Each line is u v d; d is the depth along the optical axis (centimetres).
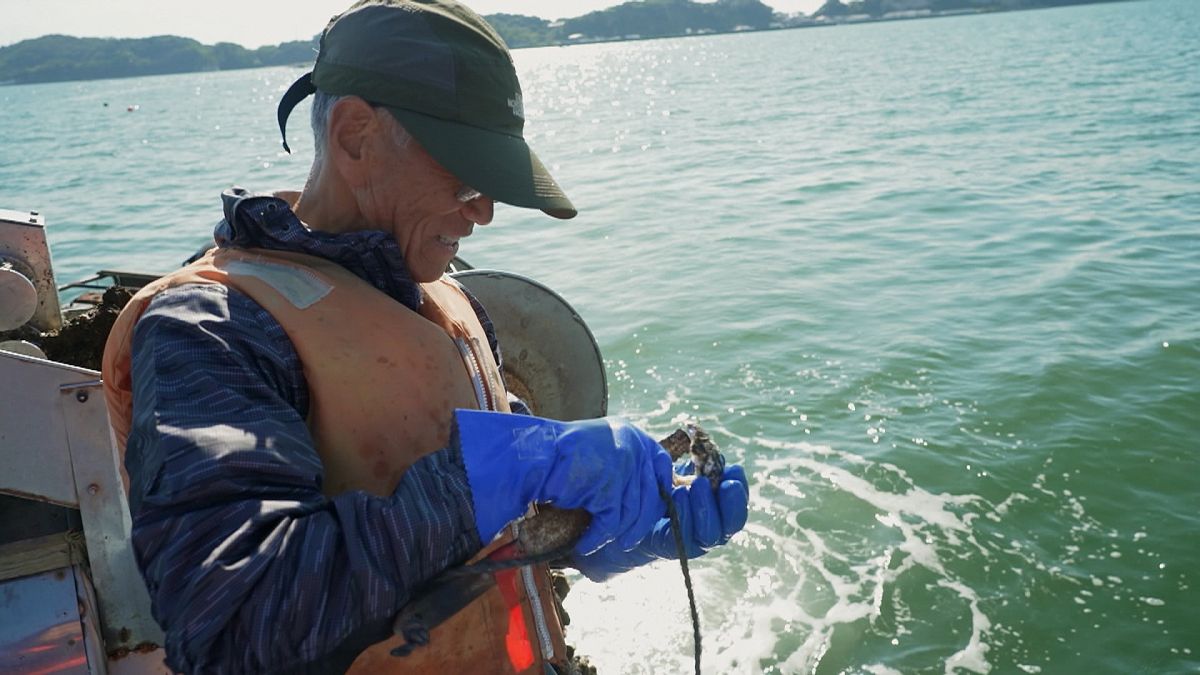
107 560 194
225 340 110
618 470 117
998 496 662
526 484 111
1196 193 1575
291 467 103
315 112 129
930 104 3469
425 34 119
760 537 614
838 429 762
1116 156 2006
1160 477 683
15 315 278
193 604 92
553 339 261
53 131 5362
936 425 761
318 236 125
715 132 3094
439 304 142
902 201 1672
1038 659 517
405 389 122
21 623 187
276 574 95
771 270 1239
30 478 186
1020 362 878
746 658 510
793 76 6259
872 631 532
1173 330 943
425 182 125
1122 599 559
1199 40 6431
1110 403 791
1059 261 1220
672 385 863
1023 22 15088
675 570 577
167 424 100
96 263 1436
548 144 3053
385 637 103
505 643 133
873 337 962
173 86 17912
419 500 104
